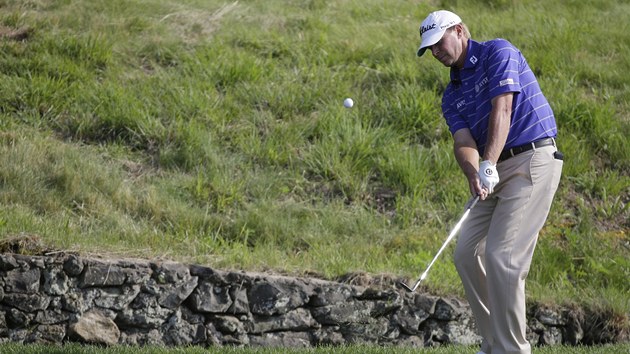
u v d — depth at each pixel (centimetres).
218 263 2303
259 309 2192
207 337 2158
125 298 2119
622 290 2561
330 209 2811
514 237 1688
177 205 2684
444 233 2731
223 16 3925
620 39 3988
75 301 2086
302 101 3284
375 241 2686
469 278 1800
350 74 3484
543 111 1725
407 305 2288
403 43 3788
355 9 4209
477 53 1750
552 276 2580
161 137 3008
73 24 3622
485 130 1752
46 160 2753
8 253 2102
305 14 4081
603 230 2875
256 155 3002
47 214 2525
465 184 2941
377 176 2994
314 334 2220
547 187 1702
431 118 3231
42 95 3100
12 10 3675
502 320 1681
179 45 3572
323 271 2355
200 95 3219
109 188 2695
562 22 4100
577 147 3166
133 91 3241
